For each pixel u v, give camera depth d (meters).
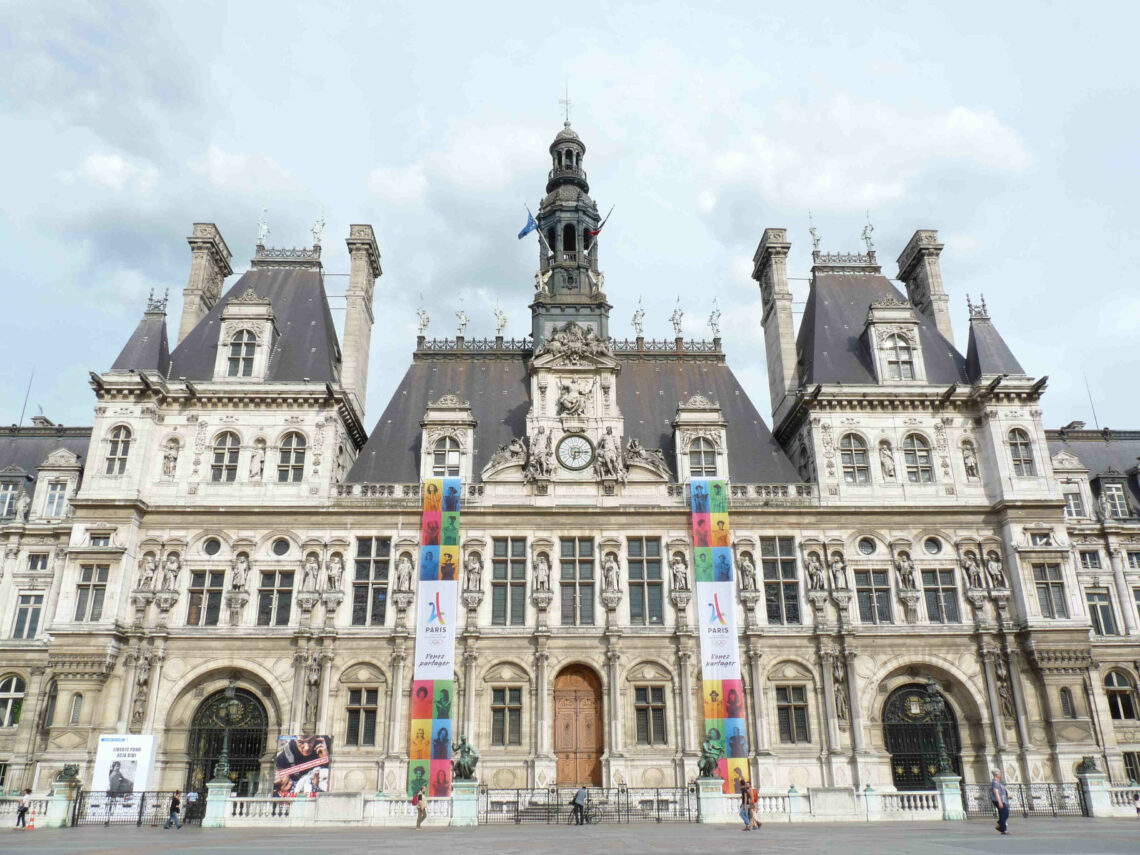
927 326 62.88
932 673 51.75
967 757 50.31
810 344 62.66
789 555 53.59
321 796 40.81
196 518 52.69
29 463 64.94
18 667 56.06
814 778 48.62
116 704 48.50
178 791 43.03
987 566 53.41
